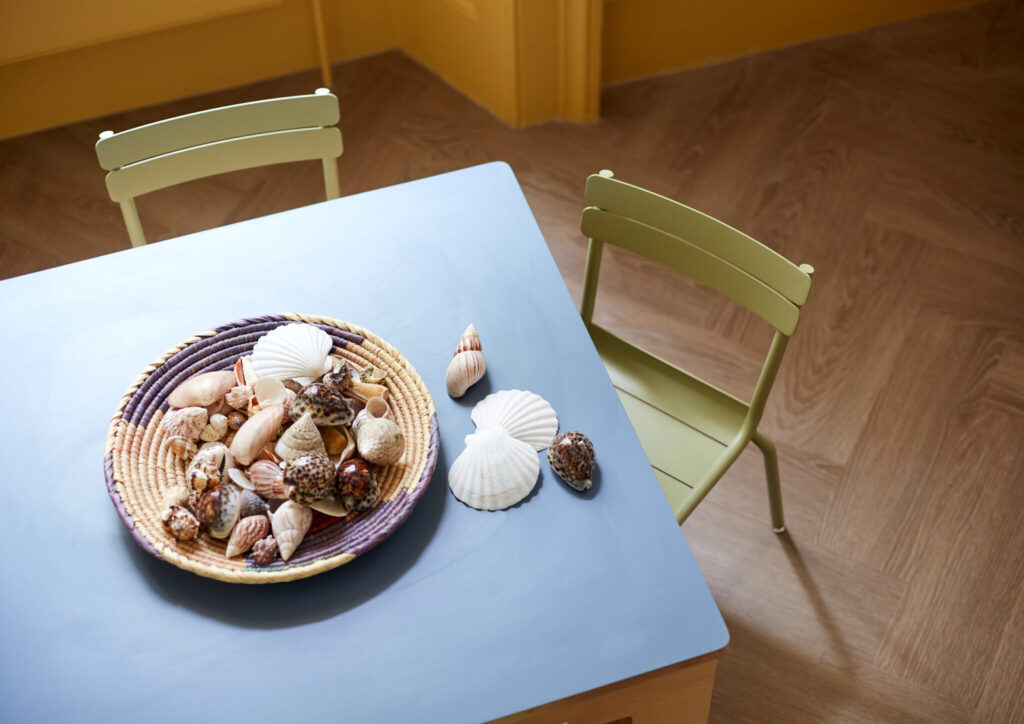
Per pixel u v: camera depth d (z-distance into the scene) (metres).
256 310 1.45
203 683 1.09
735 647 1.83
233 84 2.95
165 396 1.30
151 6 2.62
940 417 2.13
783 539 1.97
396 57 3.03
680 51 2.92
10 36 2.53
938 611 1.86
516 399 1.32
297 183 2.68
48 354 1.40
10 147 2.77
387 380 1.33
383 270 1.51
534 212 2.59
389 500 1.21
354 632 1.13
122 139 1.65
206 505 1.16
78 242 2.53
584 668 1.11
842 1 2.95
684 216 1.57
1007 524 1.97
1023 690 1.76
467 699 1.08
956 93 2.84
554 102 2.80
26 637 1.13
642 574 1.18
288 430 1.22
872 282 2.39
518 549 1.20
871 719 1.74
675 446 1.63
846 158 2.69
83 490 1.25
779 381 2.21
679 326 2.33
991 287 2.37
